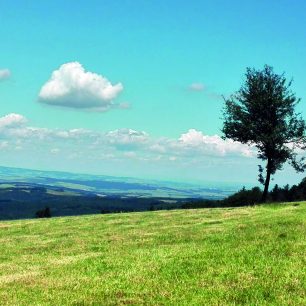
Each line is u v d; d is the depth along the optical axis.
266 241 22.28
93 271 19.47
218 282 15.38
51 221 49.91
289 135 60.06
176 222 40.09
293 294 13.41
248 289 14.18
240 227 29.97
